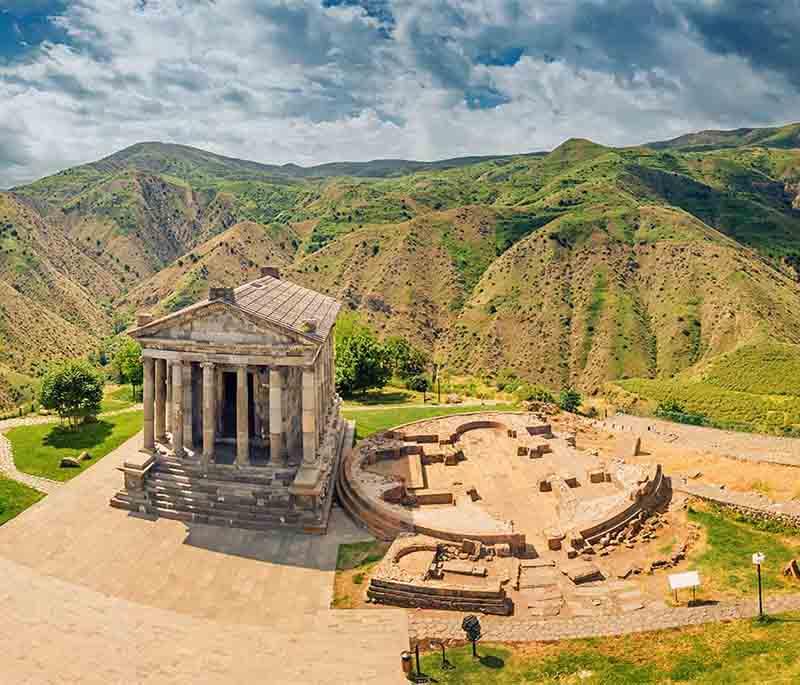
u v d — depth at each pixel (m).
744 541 41.06
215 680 28.47
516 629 31.66
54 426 66.25
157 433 51.25
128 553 40.06
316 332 45.88
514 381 138.25
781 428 76.81
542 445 57.75
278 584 36.81
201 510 44.28
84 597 35.16
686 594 34.56
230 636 31.91
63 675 28.72
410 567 36.84
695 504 46.75
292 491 43.19
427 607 34.19
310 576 37.69
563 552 39.78
